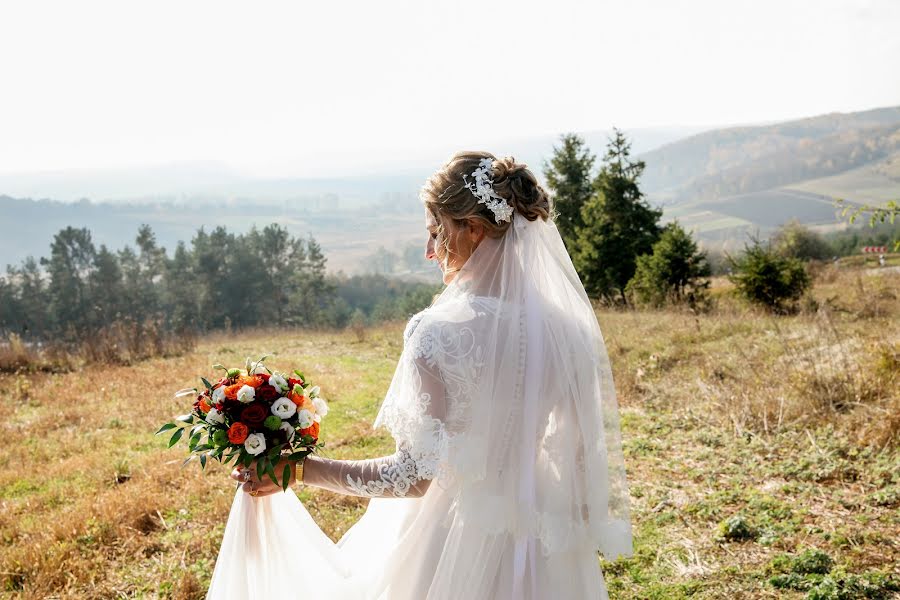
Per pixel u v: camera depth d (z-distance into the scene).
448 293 1.79
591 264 24.86
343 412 7.80
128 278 73.94
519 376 1.66
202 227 74.19
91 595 3.77
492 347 1.65
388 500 1.95
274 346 14.20
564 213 31.97
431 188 1.79
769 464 5.09
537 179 1.85
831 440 5.29
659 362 8.74
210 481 5.39
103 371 11.20
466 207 1.72
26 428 7.71
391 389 1.69
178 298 72.25
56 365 12.08
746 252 14.51
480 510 1.66
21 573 4.02
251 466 1.80
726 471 5.05
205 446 1.80
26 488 5.71
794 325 10.86
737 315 13.59
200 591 3.75
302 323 68.44
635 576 3.66
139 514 4.74
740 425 5.93
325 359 12.05
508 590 1.68
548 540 1.67
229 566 1.90
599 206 25.34
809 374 6.36
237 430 1.72
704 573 3.65
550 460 1.73
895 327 9.12
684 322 12.09
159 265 74.81
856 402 5.75
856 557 3.64
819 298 14.50
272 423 1.74
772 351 8.47
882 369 6.29
